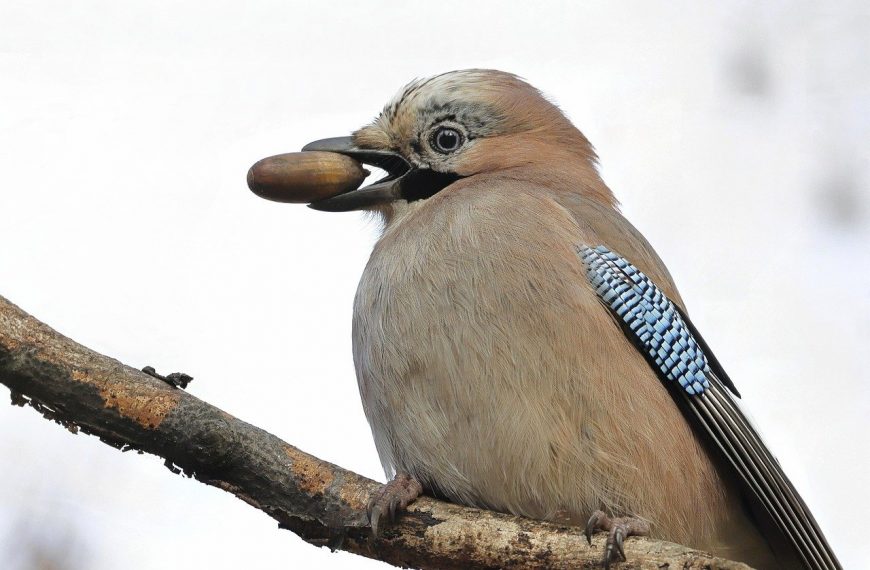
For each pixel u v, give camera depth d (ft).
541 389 23.61
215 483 22.00
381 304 25.13
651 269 27.53
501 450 23.59
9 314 21.04
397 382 24.52
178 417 21.33
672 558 20.02
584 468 23.56
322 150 29.68
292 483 22.04
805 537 25.76
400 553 21.94
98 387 21.07
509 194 26.61
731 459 25.84
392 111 29.73
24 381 20.85
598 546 20.71
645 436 23.95
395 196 29.22
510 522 21.49
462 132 29.35
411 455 24.34
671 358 25.68
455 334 24.03
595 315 24.45
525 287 24.12
